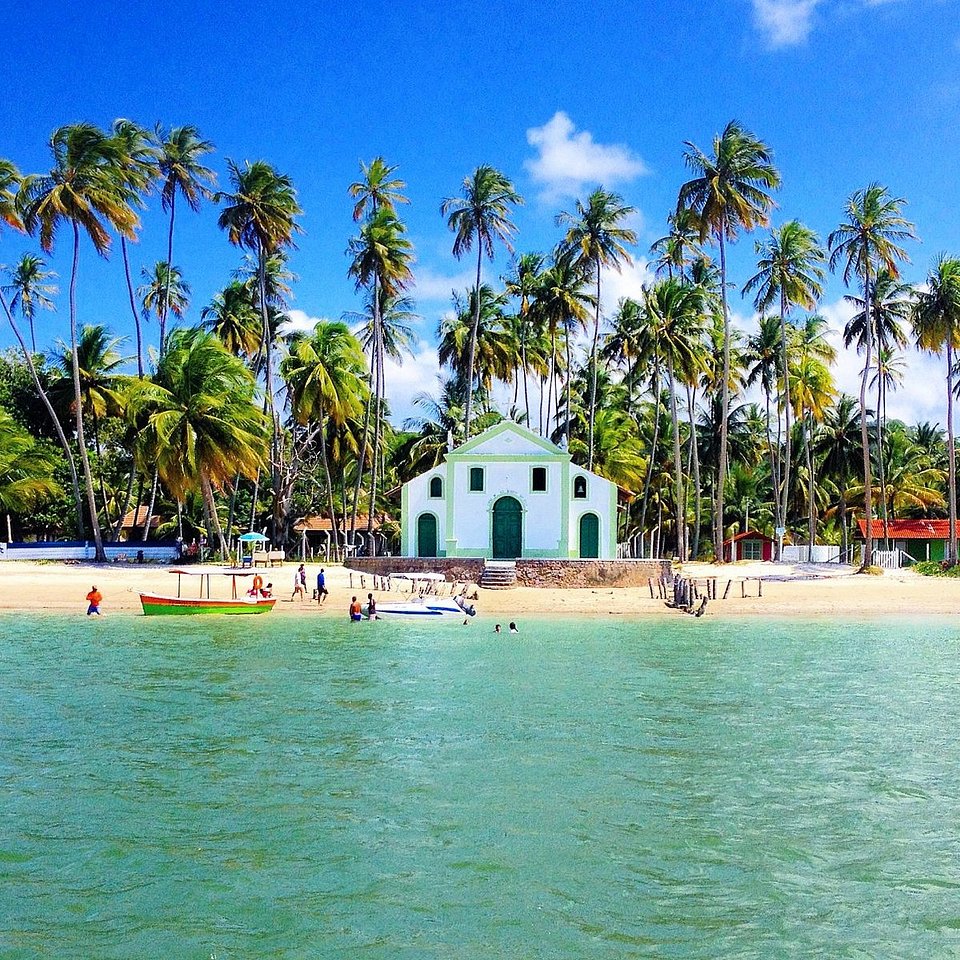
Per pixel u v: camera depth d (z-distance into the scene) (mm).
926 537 71562
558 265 65250
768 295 59875
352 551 66250
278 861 11672
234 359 54719
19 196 52250
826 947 9602
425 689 22828
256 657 28203
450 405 76438
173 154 61875
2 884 10992
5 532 65812
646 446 76188
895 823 13148
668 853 11984
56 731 18234
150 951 9438
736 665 26906
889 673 25609
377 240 61125
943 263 55281
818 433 79062
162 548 59312
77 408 56375
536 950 9508
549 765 15891
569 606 42812
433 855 11875
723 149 55844
